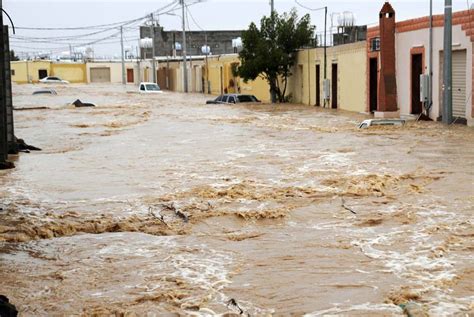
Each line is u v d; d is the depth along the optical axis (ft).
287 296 35.09
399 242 44.39
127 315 32.81
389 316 31.96
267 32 215.92
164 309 33.60
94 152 94.32
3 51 80.84
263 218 52.16
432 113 131.64
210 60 304.50
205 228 49.96
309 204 56.39
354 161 79.25
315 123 136.26
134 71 467.52
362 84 165.68
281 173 71.87
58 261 42.42
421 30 134.41
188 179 69.31
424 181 65.36
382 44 144.46
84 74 481.87
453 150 87.15
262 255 42.57
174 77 367.04
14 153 93.86
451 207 53.83
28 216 53.98
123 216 53.52
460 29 121.19
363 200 57.41
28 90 329.93
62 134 121.80
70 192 63.98
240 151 91.71
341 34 219.00
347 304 33.71
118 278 38.65
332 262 40.55
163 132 121.80
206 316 32.63
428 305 33.12
